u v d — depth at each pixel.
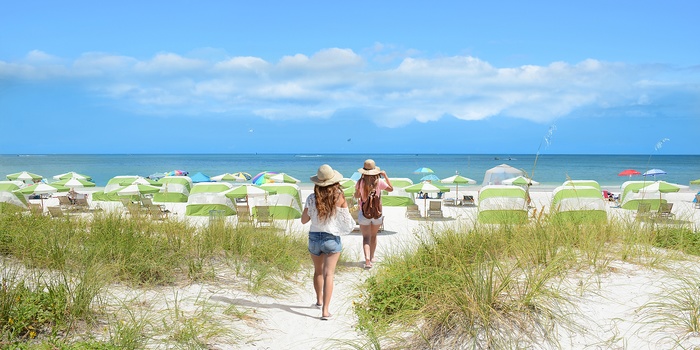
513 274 5.25
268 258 7.73
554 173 70.31
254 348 4.48
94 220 8.83
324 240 5.42
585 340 3.90
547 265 5.50
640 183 21.28
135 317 4.77
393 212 20.42
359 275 7.43
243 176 36.06
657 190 18.55
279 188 17.95
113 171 78.81
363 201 8.01
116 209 9.95
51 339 3.94
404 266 6.50
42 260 6.08
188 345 4.28
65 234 7.43
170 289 5.95
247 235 8.41
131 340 4.05
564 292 4.68
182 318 4.92
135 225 8.52
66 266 6.03
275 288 6.40
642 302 4.47
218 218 9.32
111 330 4.41
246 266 7.19
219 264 7.17
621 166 102.25
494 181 25.12
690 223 9.12
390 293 5.47
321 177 5.46
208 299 5.73
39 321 4.24
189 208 18.72
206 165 109.62
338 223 5.43
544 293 4.55
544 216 7.57
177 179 25.05
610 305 4.45
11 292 4.41
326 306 5.35
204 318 4.91
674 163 125.12
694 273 5.33
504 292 4.70
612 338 3.85
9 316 4.11
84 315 4.56
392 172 73.12
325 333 4.93
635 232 7.19
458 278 4.94
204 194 18.78
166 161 141.38
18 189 19.80
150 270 6.26
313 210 5.48
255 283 6.42
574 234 6.75
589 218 7.77
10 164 112.12
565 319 4.19
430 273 5.66
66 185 24.59
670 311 4.18
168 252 7.04
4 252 6.49
